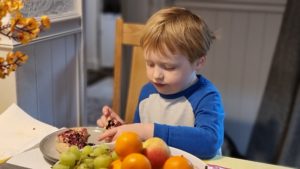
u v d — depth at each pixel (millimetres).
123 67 2555
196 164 795
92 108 3318
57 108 1420
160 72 972
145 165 674
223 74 2480
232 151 2301
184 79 1000
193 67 1015
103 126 1052
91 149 785
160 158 739
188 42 949
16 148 935
